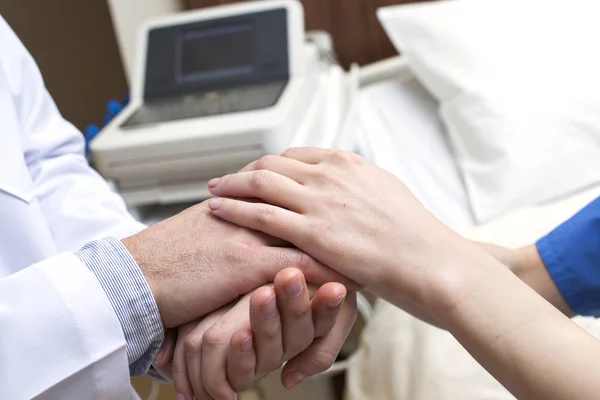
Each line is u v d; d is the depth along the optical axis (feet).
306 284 1.87
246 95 3.78
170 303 1.96
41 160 2.51
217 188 2.24
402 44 4.78
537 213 3.70
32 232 2.25
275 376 4.10
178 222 2.15
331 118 4.16
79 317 1.76
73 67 5.90
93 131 4.13
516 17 4.48
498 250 2.54
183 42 4.14
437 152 4.48
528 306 1.78
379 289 1.99
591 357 1.65
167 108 3.86
